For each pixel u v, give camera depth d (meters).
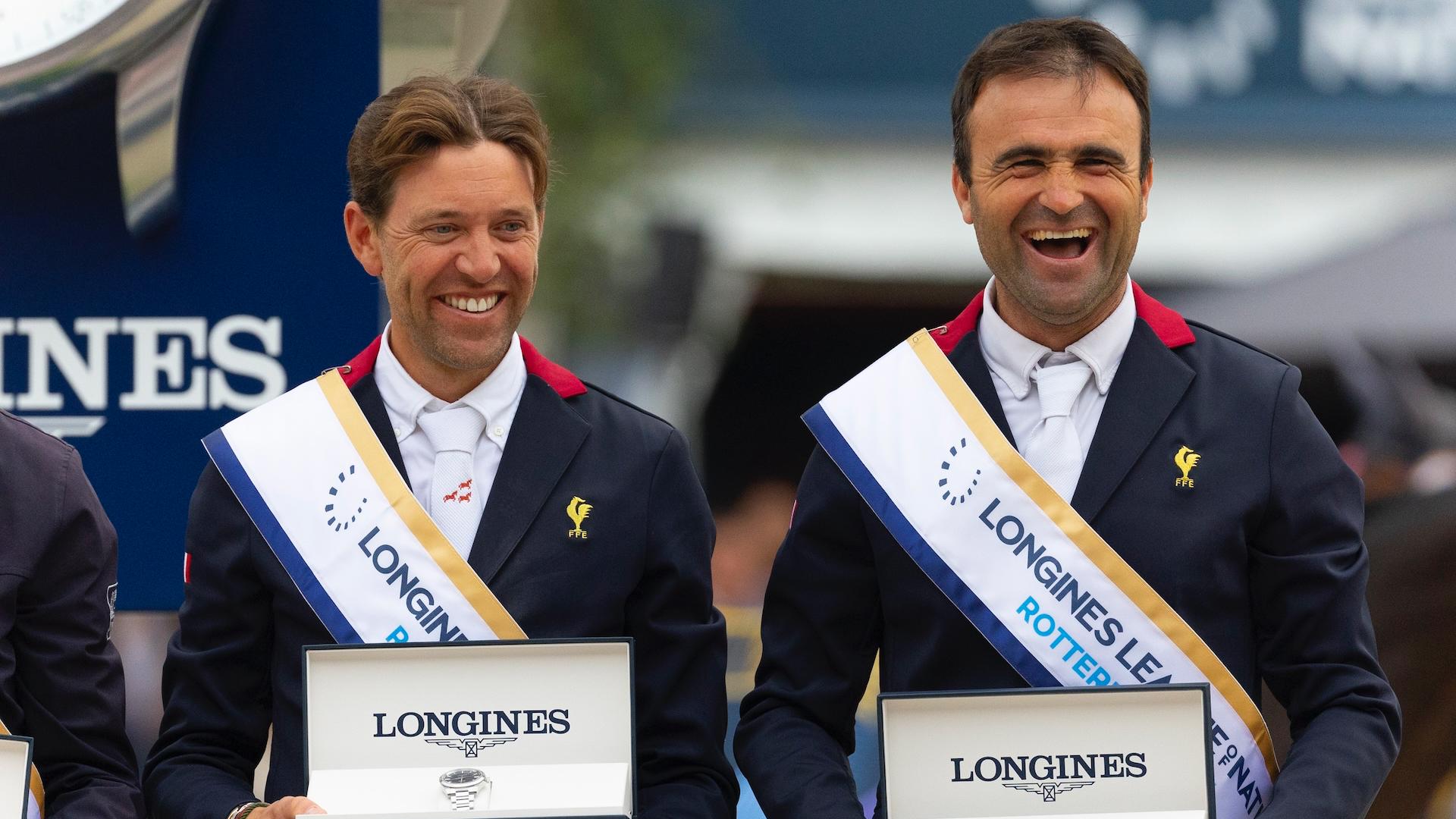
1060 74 8.84
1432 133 22.94
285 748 9.30
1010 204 8.87
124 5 10.38
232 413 10.86
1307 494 8.98
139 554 10.83
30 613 9.26
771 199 23.72
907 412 9.46
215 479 9.66
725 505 22.84
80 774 9.26
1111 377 9.27
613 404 9.77
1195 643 8.94
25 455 9.32
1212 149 23.03
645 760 9.42
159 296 10.82
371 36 10.87
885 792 8.51
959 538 9.21
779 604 9.66
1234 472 9.02
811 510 9.57
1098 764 8.48
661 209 23.61
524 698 8.75
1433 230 22.58
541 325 23.36
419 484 9.52
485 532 9.32
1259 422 9.09
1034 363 9.32
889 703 8.52
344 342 10.91
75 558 9.35
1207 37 23.09
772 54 23.86
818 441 9.50
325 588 9.29
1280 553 9.02
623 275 23.52
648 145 23.70
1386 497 19.98
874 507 9.32
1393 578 17.91
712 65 23.89
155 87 10.54
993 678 9.18
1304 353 22.31
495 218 8.98
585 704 8.75
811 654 9.55
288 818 8.38
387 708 8.73
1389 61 23.03
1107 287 8.95
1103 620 9.01
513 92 9.22
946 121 23.67
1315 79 23.03
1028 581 9.10
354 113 10.87
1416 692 17.19
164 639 13.30
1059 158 8.80
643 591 9.52
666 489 9.54
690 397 23.33
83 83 10.47
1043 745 8.50
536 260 9.26
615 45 23.56
